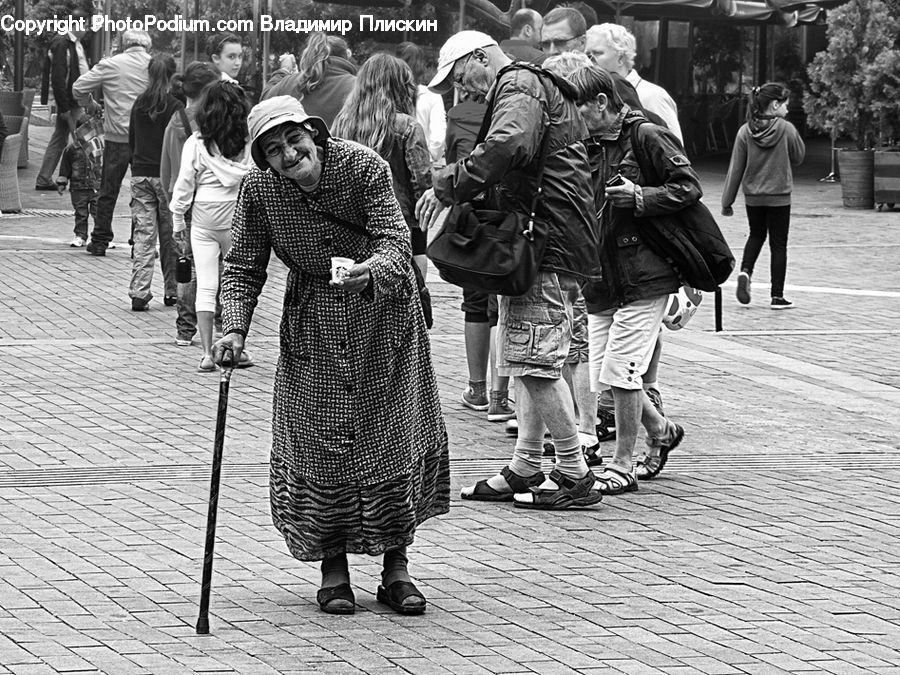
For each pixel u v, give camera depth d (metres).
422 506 7.66
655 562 8.53
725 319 18.70
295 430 7.40
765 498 10.16
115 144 21.47
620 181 9.65
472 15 33.34
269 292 19.38
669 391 14.05
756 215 19.77
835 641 7.18
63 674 6.44
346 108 12.27
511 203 9.05
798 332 17.80
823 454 11.69
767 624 7.42
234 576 8.08
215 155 14.04
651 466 10.66
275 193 7.26
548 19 12.96
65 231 24.39
